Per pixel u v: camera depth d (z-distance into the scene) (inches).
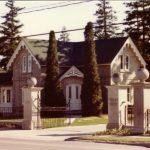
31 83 1333.7
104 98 1999.3
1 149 822.5
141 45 2477.9
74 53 2190.0
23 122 1333.7
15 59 2212.1
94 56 1862.7
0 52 2906.0
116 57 2020.2
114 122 1181.1
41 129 1317.7
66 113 1878.7
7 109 2150.6
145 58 2461.9
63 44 2209.6
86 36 1865.2
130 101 2015.3
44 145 896.9
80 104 2042.3
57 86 1877.5
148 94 1101.7
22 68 2169.0
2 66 2906.0
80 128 1337.4
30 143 944.3
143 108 1089.4
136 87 1103.6
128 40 2078.0
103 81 2016.5
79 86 2046.0
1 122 1405.0
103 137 1021.8
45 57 2089.1
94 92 1844.2
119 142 941.2
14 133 1202.0
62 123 1477.6
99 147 856.3
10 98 2258.9
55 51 1898.4
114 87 1184.8
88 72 1854.1
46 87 1884.8
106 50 2079.2
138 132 1089.4
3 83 2284.7
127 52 2084.2
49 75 1886.1
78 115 1920.5
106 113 1978.3
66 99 2025.1
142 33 2465.6
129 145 904.3
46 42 2178.9
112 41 2107.5
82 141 996.6
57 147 853.8
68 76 2032.5
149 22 2438.5
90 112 1840.6
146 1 2472.9
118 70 2038.6
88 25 1862.7
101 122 1577.3
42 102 1946.4
